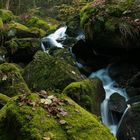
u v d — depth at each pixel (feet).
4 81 21.08
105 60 27.55
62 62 23.13
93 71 26.89
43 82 22.04
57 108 12.75
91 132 12.01
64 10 49.06
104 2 27.43
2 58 29.94
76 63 27.48
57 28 40.24
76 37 33.94
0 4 74.43
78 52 28.94
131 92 22.80
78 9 45.44
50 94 14.35
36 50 31.42
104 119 20.35
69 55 27.99
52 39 34.94
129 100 21.53
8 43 31.78
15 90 20.52
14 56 31.07
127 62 26.45
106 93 22.90
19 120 11.68
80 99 18.86
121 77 25.02
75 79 21.62
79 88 19.30
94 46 26.91
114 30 24.45
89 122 12.50
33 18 54.44
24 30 37.27
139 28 24.03
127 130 18.33
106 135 12.17
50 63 23.03
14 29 36.73
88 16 26.66
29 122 11.58
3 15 51.03
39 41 32.99
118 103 20.61
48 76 22.21
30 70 23.54
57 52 28.73
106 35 25.03
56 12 81.51
